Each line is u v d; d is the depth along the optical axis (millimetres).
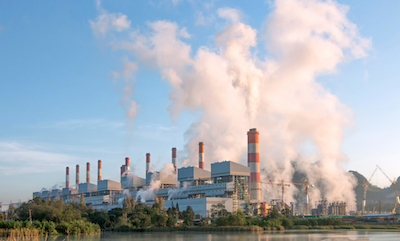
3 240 138750
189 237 161250
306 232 191625
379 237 155250
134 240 145875
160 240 146125
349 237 155750
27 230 159375
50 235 173750
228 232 195250
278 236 162500
